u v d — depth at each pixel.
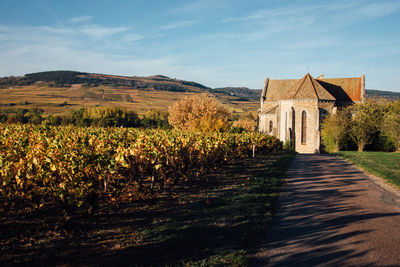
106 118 94.38
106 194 10.25
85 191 8.66
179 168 13.16
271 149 34.62
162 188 12.24
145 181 13.48
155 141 13.95
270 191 12.23
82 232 7.43
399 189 12.94
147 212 9.12
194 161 14.84
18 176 8.18
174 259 5.95
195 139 18.64
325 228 8.00
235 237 7.14
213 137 21.48
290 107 47.69
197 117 52.09
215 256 6.06
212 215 8.82
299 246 6.78
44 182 8.48
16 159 9.70
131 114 107.56
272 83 62.00
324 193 12.16
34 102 161.75
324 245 6.86
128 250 6.40
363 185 13.81
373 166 19.42
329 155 31.59
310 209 9.83
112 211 9.17
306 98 46.38
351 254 6.38
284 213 9.38
